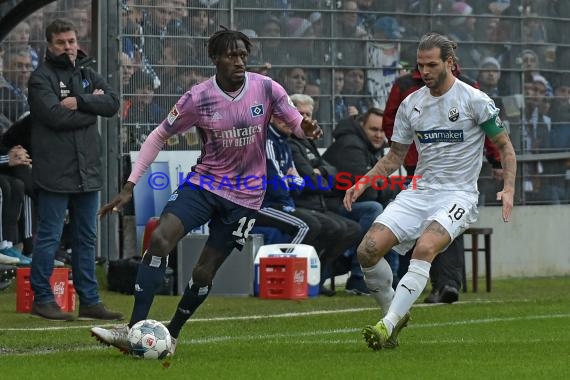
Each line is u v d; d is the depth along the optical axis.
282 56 42.84
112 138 39.69
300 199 36.78
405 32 44.72
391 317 21.11
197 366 18.86
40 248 28.80
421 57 21.91
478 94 21.97
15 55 40.78
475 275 39.06
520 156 46.34
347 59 43.72
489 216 45.53
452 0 45.53
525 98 46.84
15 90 40.78
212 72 41.66
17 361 19.98
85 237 29.02
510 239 46.03
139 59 40.53
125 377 17.52
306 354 20.73
